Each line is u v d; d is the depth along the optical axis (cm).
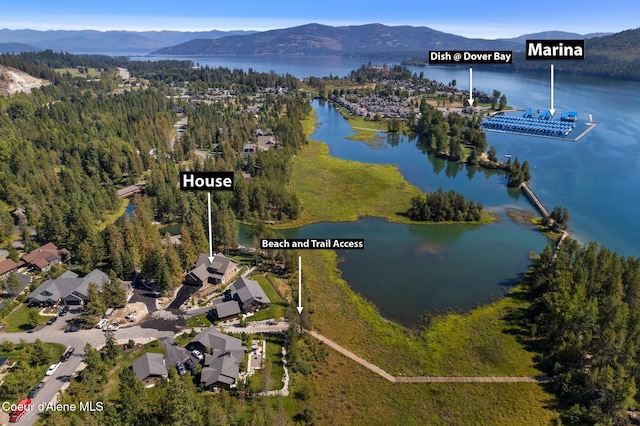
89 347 7012
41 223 12094
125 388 6147
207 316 8875
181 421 5581
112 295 8906
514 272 10988
